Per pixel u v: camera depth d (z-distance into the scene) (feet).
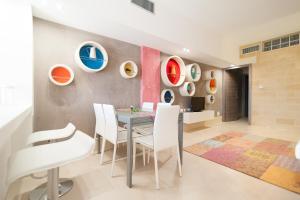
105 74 9.75
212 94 17.66
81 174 6.28
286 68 14.85
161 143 5.69
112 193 5.11
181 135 7.08
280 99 15.23
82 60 8.76
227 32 14.53
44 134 5.07
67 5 6.59
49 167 2.74
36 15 7.33
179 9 10.63
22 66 6.08
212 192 5.19
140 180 5.90
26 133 5.84
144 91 11.43
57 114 8.09
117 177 6.09
